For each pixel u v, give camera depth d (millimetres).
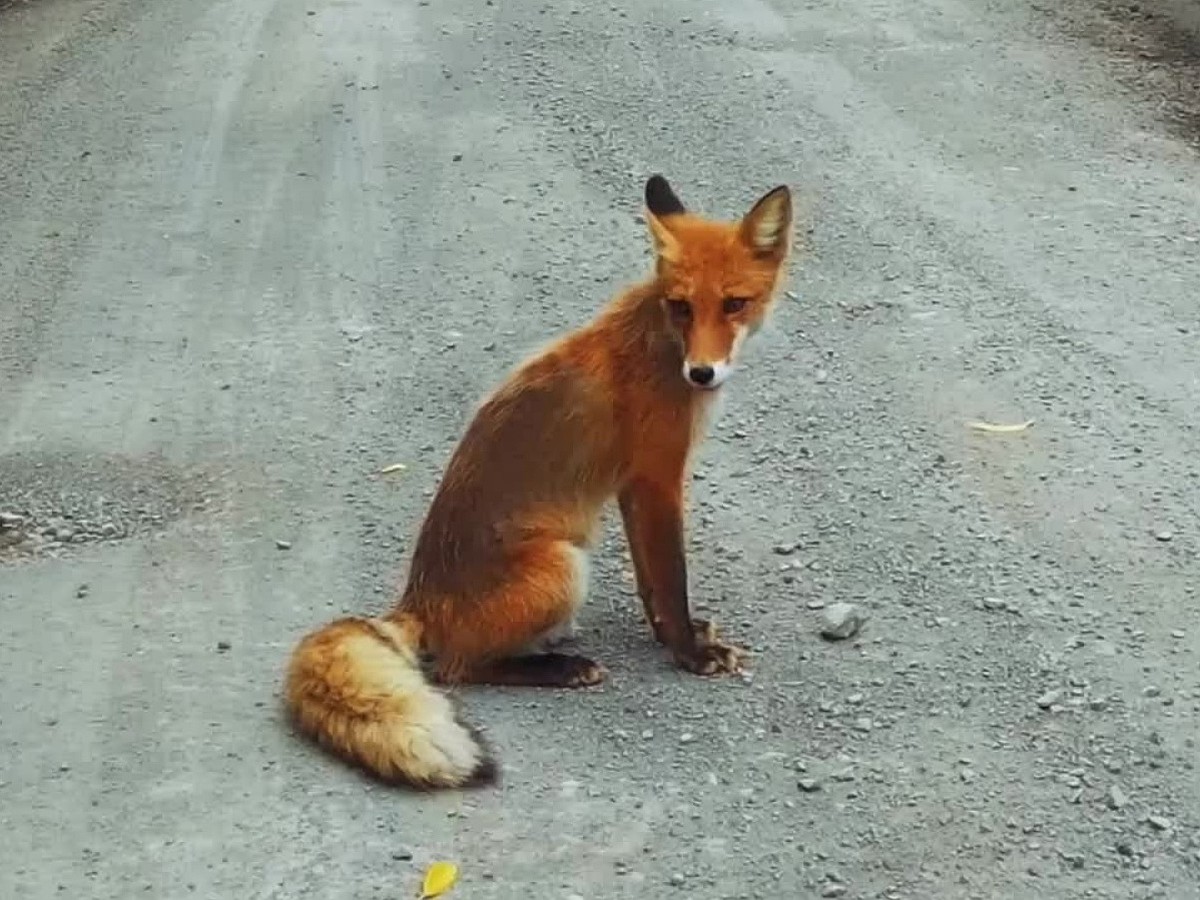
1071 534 6125
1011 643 5457
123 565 6258
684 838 4586
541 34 12836
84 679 5469
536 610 5219
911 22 12758
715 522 6340
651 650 5555
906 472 6656
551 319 8328
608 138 10672
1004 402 7203
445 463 6965
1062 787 4746
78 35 13930
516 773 4883
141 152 11039
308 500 6719
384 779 4852
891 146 10320
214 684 5410
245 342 8281
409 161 10555
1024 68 11648
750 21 12883
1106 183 9672
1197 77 11453
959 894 4340
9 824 4730
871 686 5262
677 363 5203
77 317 8688
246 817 4719
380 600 5906
